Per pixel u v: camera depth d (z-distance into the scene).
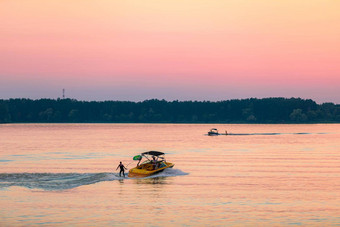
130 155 111.31
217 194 56.56
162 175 72.38
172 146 146.75
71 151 123.81
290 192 57.94
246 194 56.59
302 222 43.88
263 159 100.69
